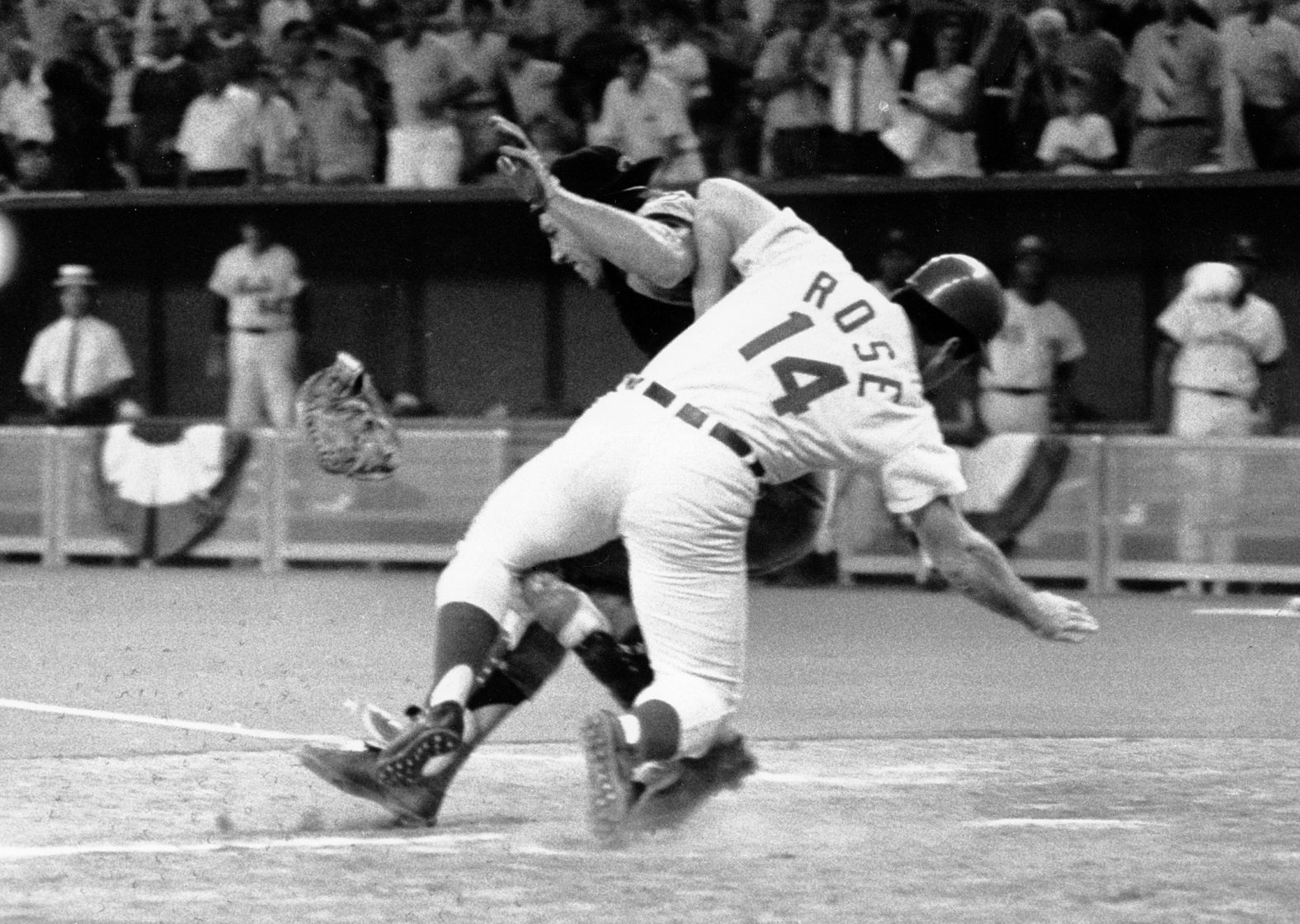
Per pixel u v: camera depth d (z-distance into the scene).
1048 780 26.88
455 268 66.44
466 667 22.33
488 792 25.80
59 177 66.06
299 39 63.47
